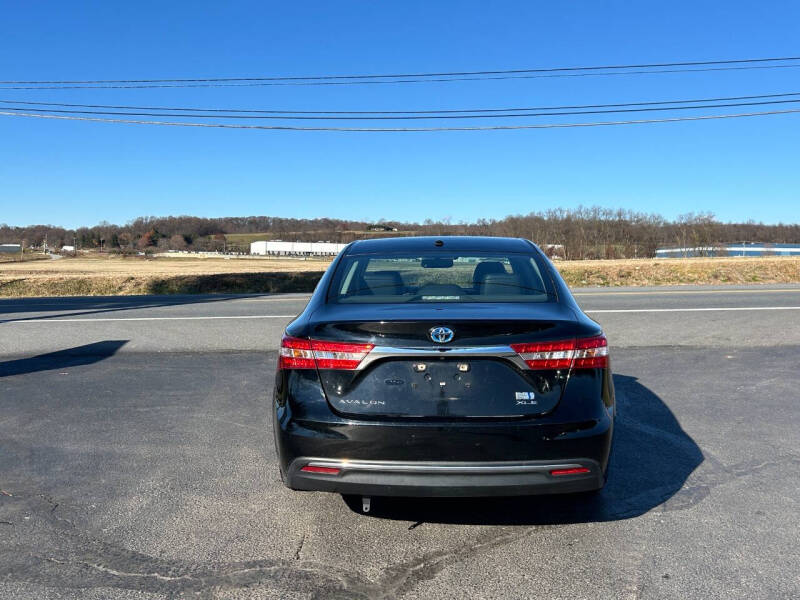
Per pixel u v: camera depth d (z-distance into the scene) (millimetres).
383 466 3031
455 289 3723
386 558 3141
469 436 2998
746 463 4398
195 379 7297
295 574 2990
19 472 4352
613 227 82688
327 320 3240
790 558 3072
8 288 29984
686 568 2992
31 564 3084
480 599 2758
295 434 3143
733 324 10891
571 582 2885
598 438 3084
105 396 6516
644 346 8969
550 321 3156
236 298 19172
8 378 7426
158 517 3631
